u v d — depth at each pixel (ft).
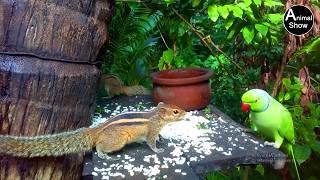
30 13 1.76
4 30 1.74
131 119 1.86
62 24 1.82
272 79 2.80
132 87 2.92
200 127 2.21
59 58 1.83
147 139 1.89
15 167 1.76
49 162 1.84
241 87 3.26
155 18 3.27
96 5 2.00
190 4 2.97
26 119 1.77
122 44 3.41
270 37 2.59
